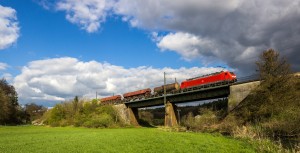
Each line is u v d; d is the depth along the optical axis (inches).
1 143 1316.4
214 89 2704.2
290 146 1141.1
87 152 994.1
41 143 1299.2
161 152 996.6
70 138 1576.0
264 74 2010.3
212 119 2405.3
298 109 1540.4
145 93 3949.3
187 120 2736.2
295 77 1972.2
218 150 1066.7
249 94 2169.0
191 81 3093.0
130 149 1064.8
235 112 2169.0
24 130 2797.7
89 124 3703.3
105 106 4183.1
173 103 3420.3
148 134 1807.3
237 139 1444.4
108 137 1590.8
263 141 1210.0
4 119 4375.0
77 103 4648.1
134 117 4180.6
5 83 4990.2
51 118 4549.7
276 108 1749.5
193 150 1051.9
